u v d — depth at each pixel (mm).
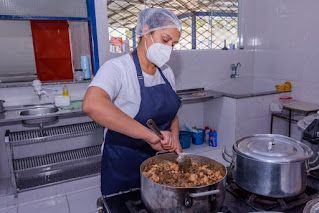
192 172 913
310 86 3113
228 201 846
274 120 3389
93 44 2936
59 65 2959
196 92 3480
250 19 3768
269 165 772
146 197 736
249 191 831
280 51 3439
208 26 3850
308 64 3094
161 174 884
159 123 1254
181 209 673
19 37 2758
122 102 1145
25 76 2855
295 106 3002
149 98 1155
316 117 1251
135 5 3260
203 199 676
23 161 2750
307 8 3014
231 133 3258
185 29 3732
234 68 3732
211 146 3572
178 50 3330
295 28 3191
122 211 809
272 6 3469
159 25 1049
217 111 3479
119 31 3213
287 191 779
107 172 1294
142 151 1267
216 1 3773
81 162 2945
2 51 2705
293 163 763
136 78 1145
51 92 2881
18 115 2453
